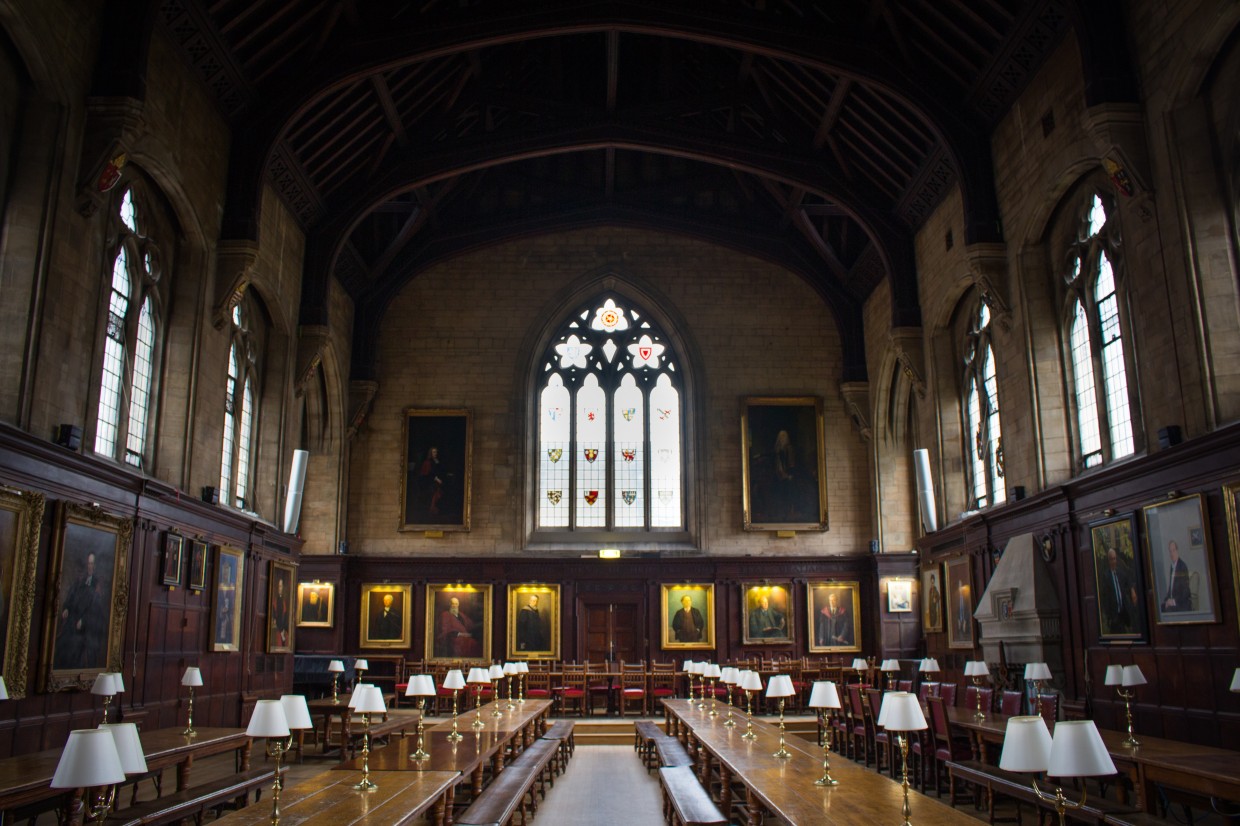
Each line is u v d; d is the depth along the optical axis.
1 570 12.64
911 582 28.48
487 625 28.69
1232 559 13.11
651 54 29.36
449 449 29.81
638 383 31.23
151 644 16.80
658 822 13.84
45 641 13.48
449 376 30.47
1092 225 18.12
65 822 9.24
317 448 28.78
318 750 20.55
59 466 14.08
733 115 28.17
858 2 21.48
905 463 29.33
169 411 18.38
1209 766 10.39
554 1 21.00
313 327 24.53
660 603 29.02
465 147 25.78
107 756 7.01
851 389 29.86
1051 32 17.89
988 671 18.66
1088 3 15.83
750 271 31.39
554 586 29.08
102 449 16.27
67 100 14.66
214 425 19.58
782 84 25.66
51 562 13.73
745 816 13.46
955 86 21.22
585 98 29.91
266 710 8.19
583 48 29.34
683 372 31.11
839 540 29.67
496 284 31.14
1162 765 10.73
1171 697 14.58
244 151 20.38
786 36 21.20
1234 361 13.95
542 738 19.39
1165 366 14.92
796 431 30.23
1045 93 18.50
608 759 21.45
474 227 30.62
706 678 27.92
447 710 27.78
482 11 20.98
